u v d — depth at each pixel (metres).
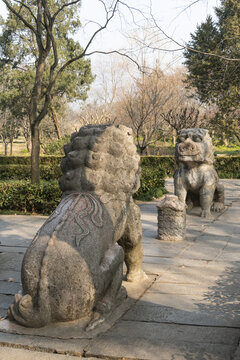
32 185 10.55
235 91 17.56
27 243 6.71
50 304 3.04
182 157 8.90
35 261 3.08
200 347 2.84
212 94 18.83
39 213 10.42
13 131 38.25
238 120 20.44
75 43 27.72
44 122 35.41
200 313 3.50
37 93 12.08
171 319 3.37
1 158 24.05
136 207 4.21
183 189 9.17
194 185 9.09
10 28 26.22
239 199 12.20
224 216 9.10
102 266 3.26
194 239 6.76
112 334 3.05
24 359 2.72
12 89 30.05
